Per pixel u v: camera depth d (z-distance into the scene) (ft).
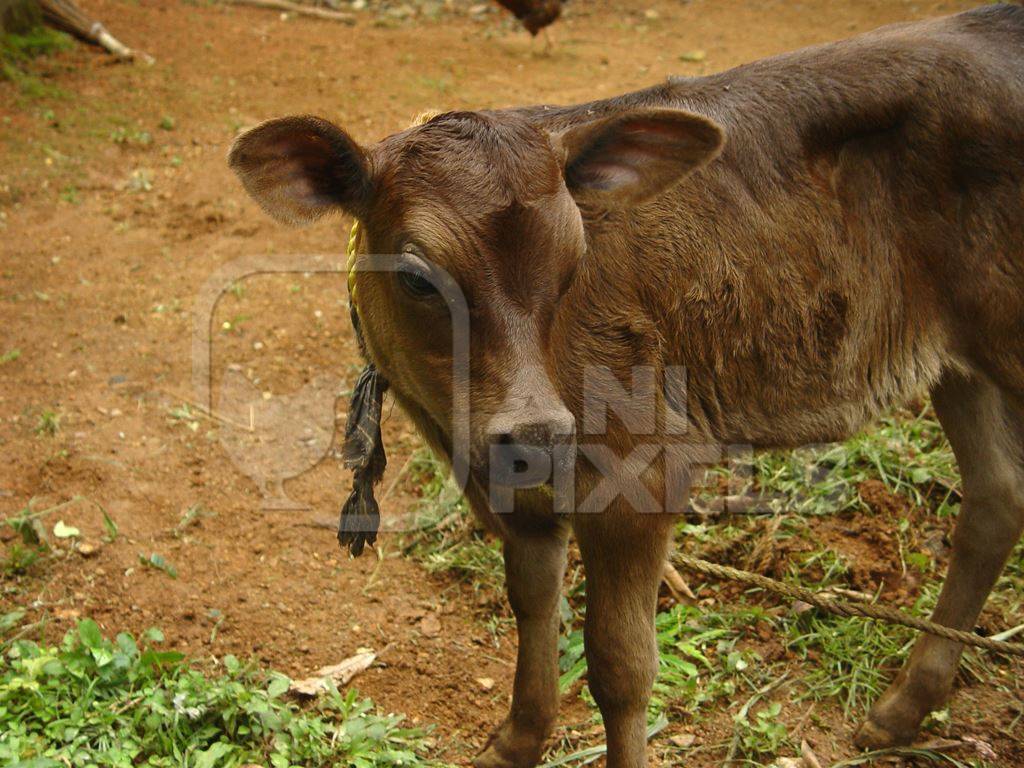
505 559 11.95
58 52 32.60
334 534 16.16
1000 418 13.03
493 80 33.37
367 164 10.14
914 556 15.38
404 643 14.34
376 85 32.45
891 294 12.01
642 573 11.29
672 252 11.28
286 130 9.77
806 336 11.87
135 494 16.52
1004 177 11.59
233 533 16.01
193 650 13.85
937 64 11.67
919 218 11.83
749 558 15.42
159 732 11.66
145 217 24.70
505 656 14.29
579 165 10.50
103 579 14.83
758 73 12.01
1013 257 11.67
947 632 12.27
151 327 20.81
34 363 19.60
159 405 18.62
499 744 12.42
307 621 14.56
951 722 13.21
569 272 9.96
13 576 14.70
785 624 14.47
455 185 9.79
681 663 13.62
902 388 12.39
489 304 9.70
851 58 11.89
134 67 32.40
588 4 42.70
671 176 10.39
